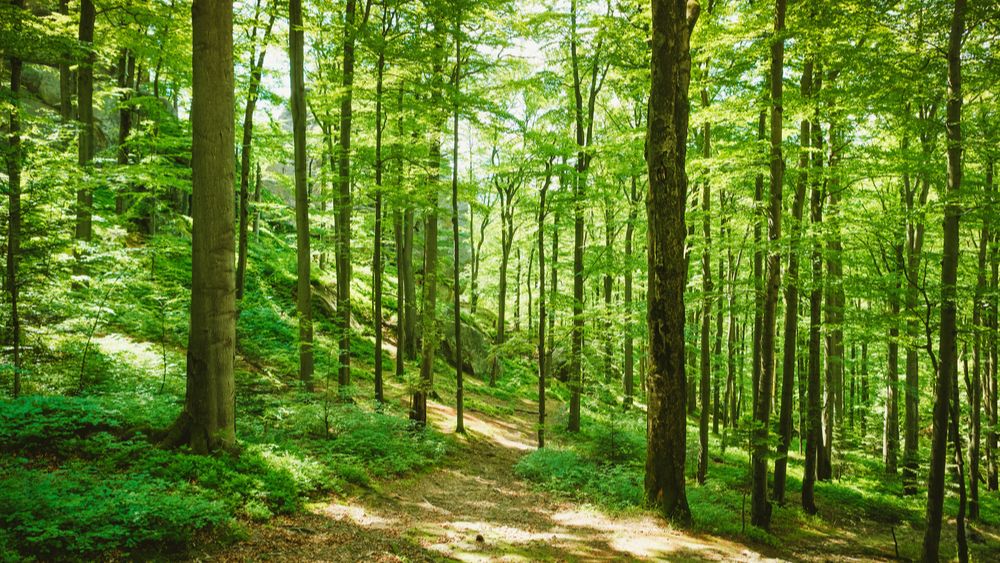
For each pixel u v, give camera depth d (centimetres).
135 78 2264
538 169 1476
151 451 692
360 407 1305
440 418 1673
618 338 1681
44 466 612
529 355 3344
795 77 1390
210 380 747
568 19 1656
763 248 1005
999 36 952
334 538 629
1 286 888
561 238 2700
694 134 1652
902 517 1336
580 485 1130
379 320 1420
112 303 1056
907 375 1745
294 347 1437
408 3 1400
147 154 1700
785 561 769
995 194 876
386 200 1405
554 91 1812
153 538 499
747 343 2264
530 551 680
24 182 940
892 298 1083
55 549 448
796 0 999
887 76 1002
